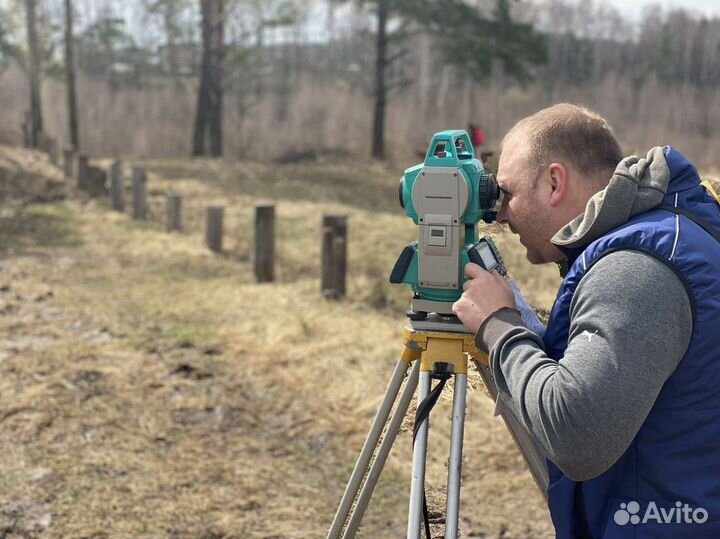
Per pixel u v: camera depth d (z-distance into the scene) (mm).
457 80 45375
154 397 4996
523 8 54531
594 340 1400
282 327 6402
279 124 37500
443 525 2266
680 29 64250
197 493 3859
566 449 1411
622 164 1533
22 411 4676
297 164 25188
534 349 1526
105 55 50812
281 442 4461
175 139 36281
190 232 11484
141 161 21922
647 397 1371
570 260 1617
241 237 10977
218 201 14578
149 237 10961
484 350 1640
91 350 5867
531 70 52250
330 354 5738
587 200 1631
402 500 3814
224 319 6809
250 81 40281
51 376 5254
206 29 27172
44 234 11172
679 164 1568
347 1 27188
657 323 1386
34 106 28922
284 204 14531
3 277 8320
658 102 51562
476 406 4719
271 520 3645
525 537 3533
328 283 7414
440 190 1705
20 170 17344
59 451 4223
